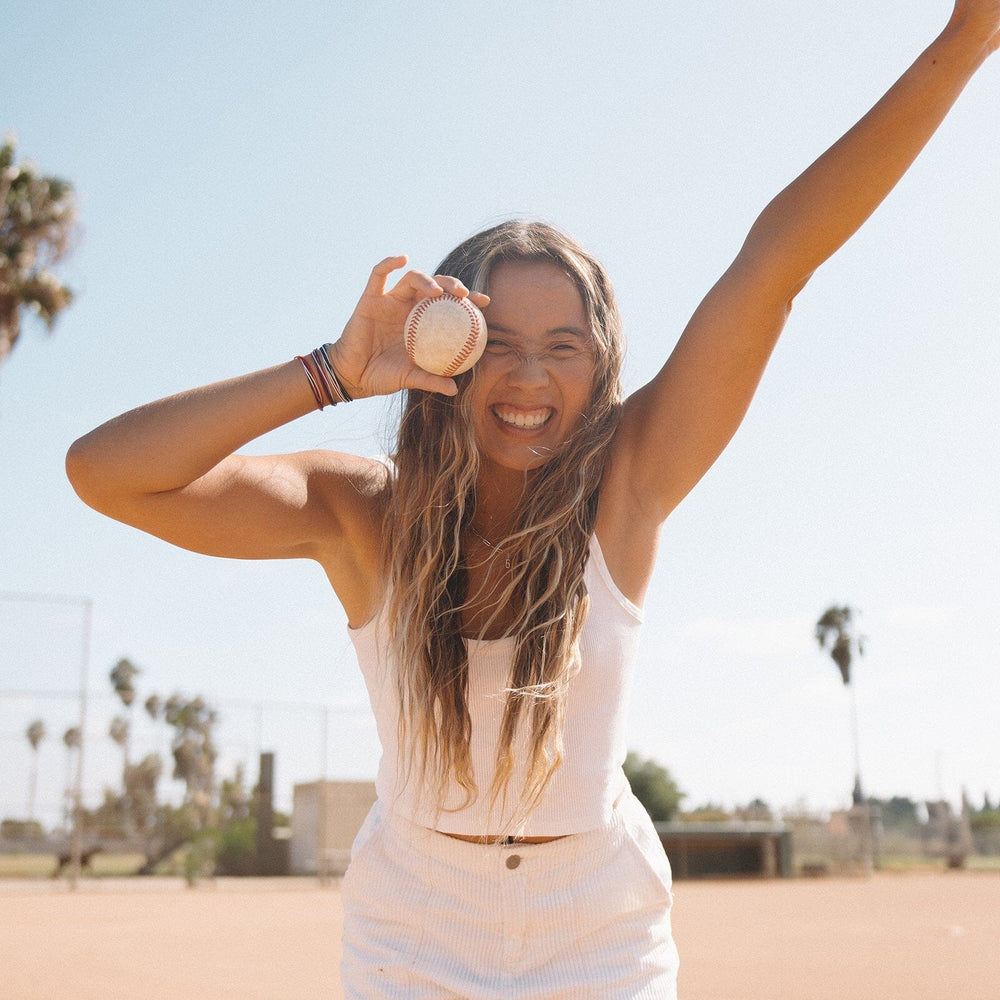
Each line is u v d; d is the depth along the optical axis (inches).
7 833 899.4
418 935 86.1
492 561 86.7
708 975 357.1
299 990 322.3
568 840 85.5
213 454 80.5
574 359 86.5
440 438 86.5
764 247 82.4
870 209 82.3
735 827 1306.6
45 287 853.8
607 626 85.3
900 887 1007.0
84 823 945.5
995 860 1362.0
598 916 85.3
